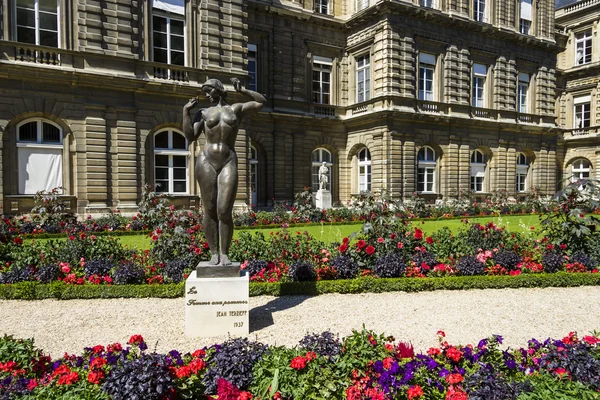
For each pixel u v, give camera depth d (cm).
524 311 814
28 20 1853
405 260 1067
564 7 4153
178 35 2181
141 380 396
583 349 463
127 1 2008
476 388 414
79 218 1938
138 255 1096
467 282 976
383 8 2675
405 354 459
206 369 456
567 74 4088
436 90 2964
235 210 2264
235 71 2273
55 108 1881
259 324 732
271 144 2825
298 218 2153
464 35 3048
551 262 1062
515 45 3344
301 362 438
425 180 2998
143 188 1970
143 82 2019
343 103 3111
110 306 848
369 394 402
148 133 2088
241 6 2305
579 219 1156
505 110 3266
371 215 1190
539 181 3553
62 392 413
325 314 789
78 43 1914
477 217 2533
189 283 670
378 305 849
